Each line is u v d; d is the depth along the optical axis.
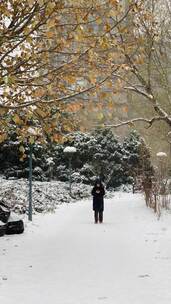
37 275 10.05
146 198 25.20
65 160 42.16
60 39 8.85
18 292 8.61
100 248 13.40
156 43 17.83
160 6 17.48
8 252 12.85
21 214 21.56
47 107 10.11
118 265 10.98
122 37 10.23
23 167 35.22
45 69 9.75
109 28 9.03
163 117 14.66
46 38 9.02
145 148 35.25
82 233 16.55
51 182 37.00
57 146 41.88
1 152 34.12
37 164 36.44
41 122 10.41
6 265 11.12
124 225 18.73
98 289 8.78
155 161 38.09
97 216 19.75
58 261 11.55
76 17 8.68
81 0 8.04
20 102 9.95
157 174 25.23
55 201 29.66
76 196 34.41
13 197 24.16
